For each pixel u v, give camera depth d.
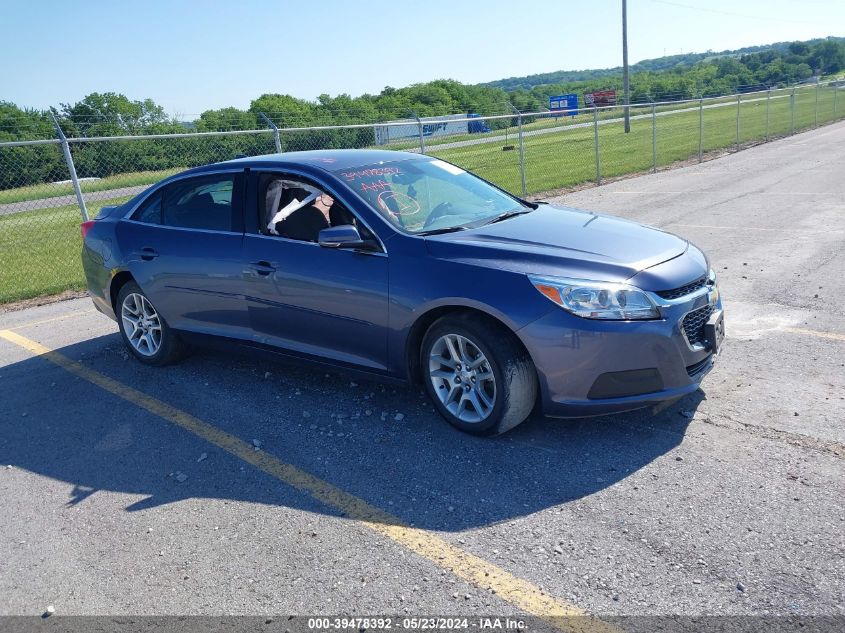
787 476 3.44
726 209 11.46
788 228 9.43
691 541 3.02
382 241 4.25
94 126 14.05
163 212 5.49
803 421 3.98
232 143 14.97
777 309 6.03
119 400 5.15
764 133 29.27
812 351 5.01
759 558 2.88
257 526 3.44
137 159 14.25
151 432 4.58
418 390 4.84
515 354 3.81
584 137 32.56
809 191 12.70
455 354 4.08
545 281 3.72
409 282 4.07
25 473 4.18
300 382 5.18
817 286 6.61
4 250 13.55
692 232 9.73
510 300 3.74
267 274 4.69
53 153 13.69
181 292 5.26
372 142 18.39
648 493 3.41
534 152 26.47
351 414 4.57
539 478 3.63
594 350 3.65
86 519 3.63
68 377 5.71
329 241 4.18
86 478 4.06
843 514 3.11
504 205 5.00
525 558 3.02
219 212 5.07
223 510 3.61
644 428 4.05
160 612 2.89
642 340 3.66
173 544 3.35
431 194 4.82
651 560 2.93
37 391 5.46
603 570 2.90
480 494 3.54
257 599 2.92
